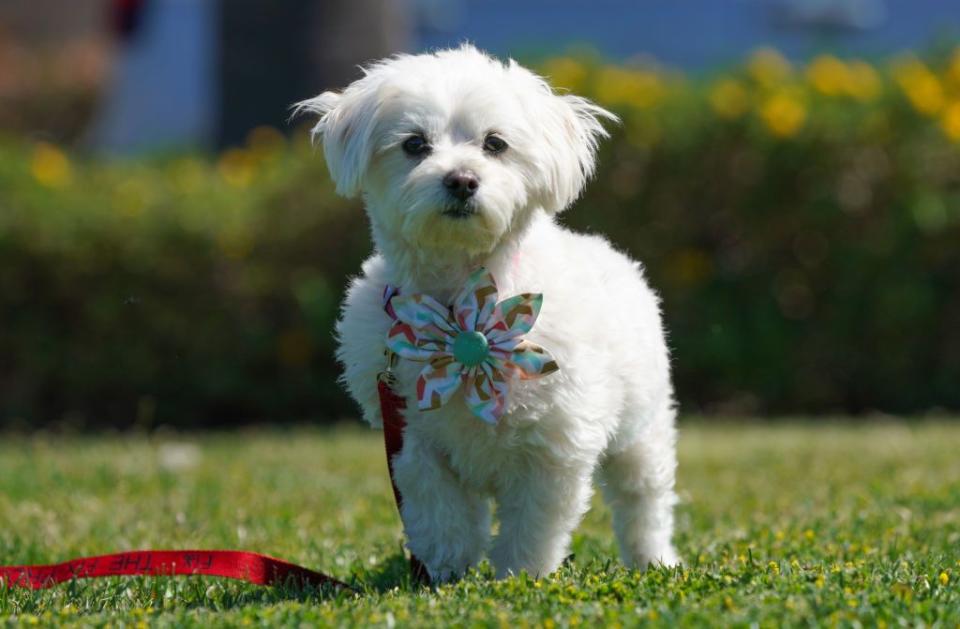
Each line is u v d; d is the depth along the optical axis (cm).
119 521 611
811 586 391
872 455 804
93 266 1019
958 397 1075
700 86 1070
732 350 1052
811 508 621
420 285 446
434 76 444
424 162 427
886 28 2067
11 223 1008
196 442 971
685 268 1048
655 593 391
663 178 1038
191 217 1025
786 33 2038
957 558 476
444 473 447
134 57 1966
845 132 1035
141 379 1041
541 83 467
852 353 1067
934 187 1050
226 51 1269
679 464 792
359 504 653
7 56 2070
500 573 441
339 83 1258
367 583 461
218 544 559
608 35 2014
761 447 861
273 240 1043
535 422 428
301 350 1054
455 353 422
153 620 387
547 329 429
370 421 469
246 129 1263
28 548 542
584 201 1028
